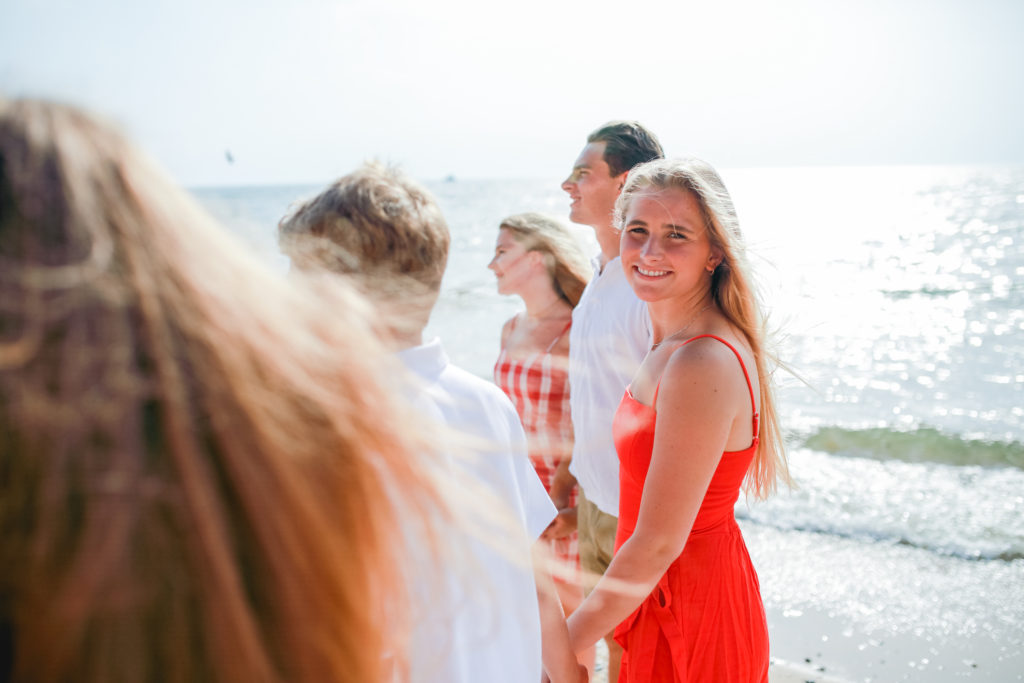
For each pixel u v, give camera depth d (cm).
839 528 556
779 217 4719
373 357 65
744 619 179
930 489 654
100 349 49
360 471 60
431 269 121
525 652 118
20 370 47
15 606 48
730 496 178
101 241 52
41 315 49
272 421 54
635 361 248
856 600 435
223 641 51
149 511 49
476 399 128
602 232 273
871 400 1015
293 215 122
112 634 48
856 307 1770
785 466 199
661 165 188
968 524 563
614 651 272
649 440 183
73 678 48
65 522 47
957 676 348
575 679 149
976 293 1903
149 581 49
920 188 7544
